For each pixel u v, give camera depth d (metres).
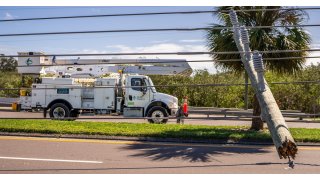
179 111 18.89
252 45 13.58
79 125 14.27
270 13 13.70
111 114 20.58
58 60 21.70
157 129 13.58
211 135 12.34
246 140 12.22
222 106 29.86
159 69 21.25
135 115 19.73
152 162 9.51
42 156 10.04
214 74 30.41
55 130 13.03
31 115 22.81
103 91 19.89
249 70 4.20
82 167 8.92
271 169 8.90
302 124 19.78
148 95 19.75
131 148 11.21
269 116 3.67
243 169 8.84
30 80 22.59
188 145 11.80
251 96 28.61
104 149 11.02
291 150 3.36
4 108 27.20
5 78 29.16
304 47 13.88
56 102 20.14
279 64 14.28
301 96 28.08
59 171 8.51
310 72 27.69
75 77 20.89
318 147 11.73
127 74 20.41
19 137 12.67
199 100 30.11
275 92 28.56
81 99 19.89
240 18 13.84
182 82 29.94
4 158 9.77
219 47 14.00
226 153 10.71
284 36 13.75
